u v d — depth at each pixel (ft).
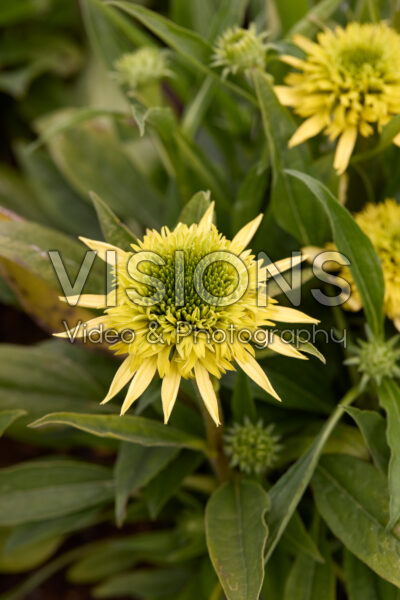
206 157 1.51
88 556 1.60
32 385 1.46
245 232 1.18
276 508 1.25
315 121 1.34
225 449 1.32
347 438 1.32
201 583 1.49
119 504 1.27
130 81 1.47
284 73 1.46
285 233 1.53
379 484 1.26
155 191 1.71
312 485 1.30
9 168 1.84
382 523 1.23
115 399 1.47
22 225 1.28
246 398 1.32
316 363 1.40
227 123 1.53
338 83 1.31
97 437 1.47
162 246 1.14
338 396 1.44
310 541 1.27
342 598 1.47
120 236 1.22
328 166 1.38
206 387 1.11
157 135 1.43
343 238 1.26
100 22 1.61
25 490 1.42
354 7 1.54
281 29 1.55
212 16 1.66
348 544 1.23
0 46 1.92
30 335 1.88
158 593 1.56
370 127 1.32
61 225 1.78
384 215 1.36
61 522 1.48
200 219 1.23
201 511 1.45
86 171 1.69
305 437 1.36
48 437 1.53
